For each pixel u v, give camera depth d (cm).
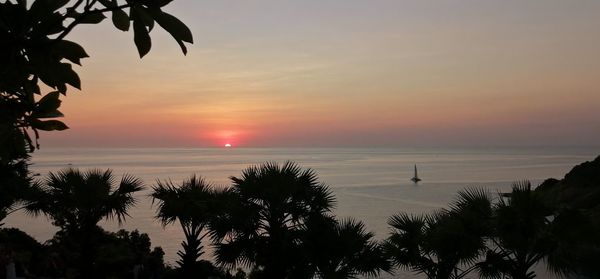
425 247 1338
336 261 1198
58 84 221
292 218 1291
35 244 2053
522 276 1255
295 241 1231
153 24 211
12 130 237
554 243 1212
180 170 19912
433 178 15250
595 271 1728
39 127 242
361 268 1222
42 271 1706
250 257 1255
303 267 1183
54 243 2095
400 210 7269
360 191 10838
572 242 1196
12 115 235
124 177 1694
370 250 1244
